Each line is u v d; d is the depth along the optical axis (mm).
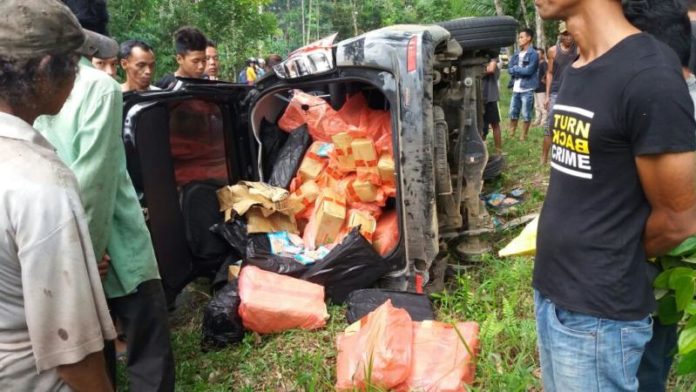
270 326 3568
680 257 1740
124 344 3613
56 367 1408
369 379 2701
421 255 3869
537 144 8523
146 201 3629
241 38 16031
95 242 2412
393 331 2883
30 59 1459
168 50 12375
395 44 3668
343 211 4113
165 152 3783
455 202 4398
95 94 2355
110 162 2396
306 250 4078
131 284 2590
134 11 12141
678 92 1419
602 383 1669
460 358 2809
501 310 3666
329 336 3510
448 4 21656
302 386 3092
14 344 1407
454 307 3707
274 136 4711
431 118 3736
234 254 4230
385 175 4062
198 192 4188
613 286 1585
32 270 1338
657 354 1979
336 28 31703
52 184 1376
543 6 1669
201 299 4406
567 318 1698
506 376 2770
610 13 1557
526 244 2182
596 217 1593
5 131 1399
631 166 1535
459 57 4387
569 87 1639
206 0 15070
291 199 4371
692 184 1475
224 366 3363
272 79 4273
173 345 3674
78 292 1393
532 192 5895
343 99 4730
